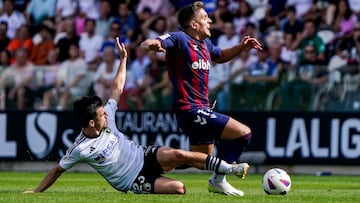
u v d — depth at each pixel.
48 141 52.25
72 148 25.11
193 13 26.75
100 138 25.06
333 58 54.44
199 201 22.73
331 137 51.38
